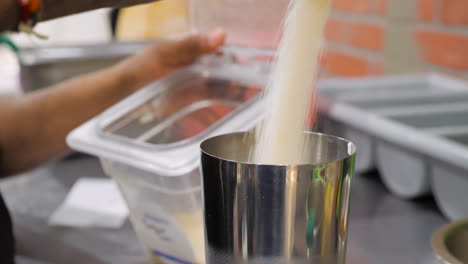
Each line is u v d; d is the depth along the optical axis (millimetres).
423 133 629
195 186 464
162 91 587
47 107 726
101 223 700
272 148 310
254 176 263
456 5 932
